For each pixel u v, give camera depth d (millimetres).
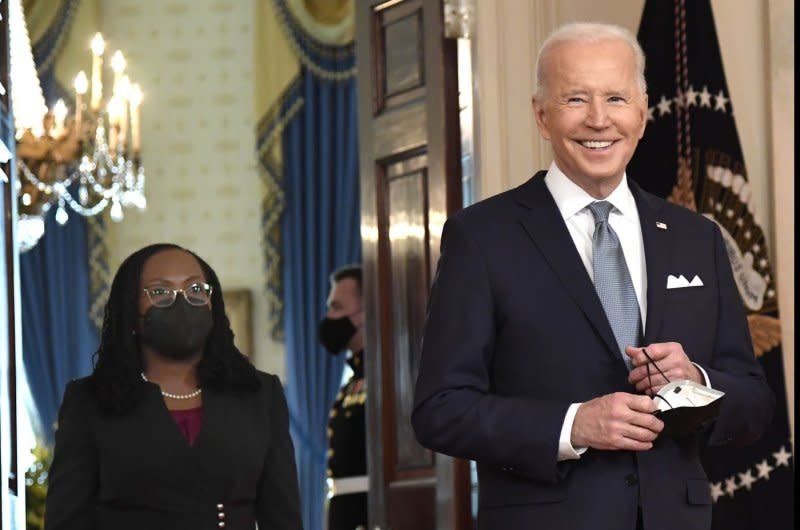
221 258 12031
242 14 12211
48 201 10172
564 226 3320
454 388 3213
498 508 3230
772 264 4961
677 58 4855
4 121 3828
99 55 9797
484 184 5133
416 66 5301
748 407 3246
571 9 5258
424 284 5207
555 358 3213
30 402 11570
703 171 4785
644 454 3180
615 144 3273
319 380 11609
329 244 11672
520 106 5180
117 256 11922
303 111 11766
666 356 3102
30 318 11641
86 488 3473
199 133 12125
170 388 3584
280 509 3623
